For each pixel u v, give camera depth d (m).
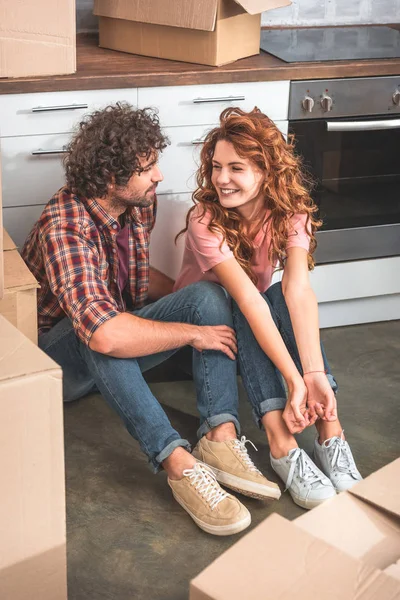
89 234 2.20
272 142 2.19
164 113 2.69
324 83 2.81
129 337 2.07
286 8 3.39
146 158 2.17
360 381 2.79
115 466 2.30
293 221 2.29
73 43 2.50
